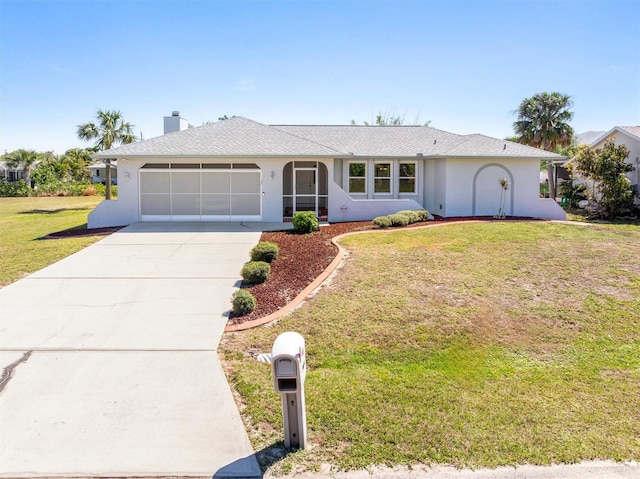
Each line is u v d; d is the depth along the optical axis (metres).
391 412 5.39
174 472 4.43
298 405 4.63
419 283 9.91
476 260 11.59
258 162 19.41
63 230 18.91
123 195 19.30
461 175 20.42
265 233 16.50
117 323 8.38
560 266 10.98
